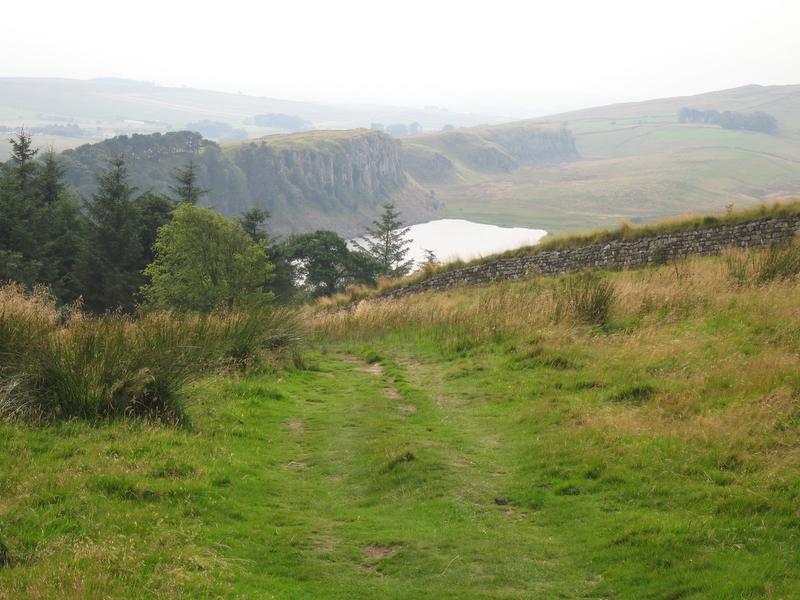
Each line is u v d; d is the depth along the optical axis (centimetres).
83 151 16000
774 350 1138
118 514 693
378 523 754
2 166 5388
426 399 1288
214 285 2995
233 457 921
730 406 934
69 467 793
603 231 2747
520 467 902
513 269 2911
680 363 1195
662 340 1349
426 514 774
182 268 3080
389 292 3400
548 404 1127
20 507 684
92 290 4475
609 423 978
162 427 972
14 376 953
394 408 1232
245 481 846
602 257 2642
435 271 3272
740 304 1476
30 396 945
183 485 786
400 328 2109
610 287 1741
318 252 5931
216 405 1151
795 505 666
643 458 847
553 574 629
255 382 1336
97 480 761
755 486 727
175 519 706
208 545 664
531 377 1318
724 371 1084
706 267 2011
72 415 950
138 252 4822
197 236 3069
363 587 610
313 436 1079
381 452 969
